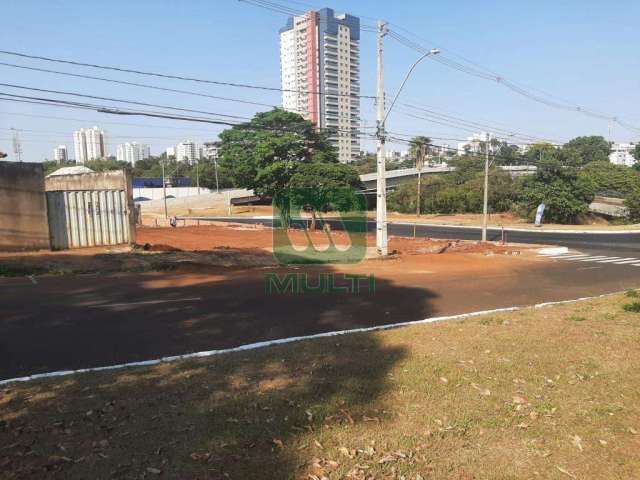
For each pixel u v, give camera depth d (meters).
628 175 78.75
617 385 6.12
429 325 9.27
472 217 65.62
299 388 5.77
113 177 23.34
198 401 5.33
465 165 95.75
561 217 58.81
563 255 27.53
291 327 9.80
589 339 8.14
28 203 18.70
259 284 15.05
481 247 30.11
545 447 4.60
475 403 5.50
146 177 114.38
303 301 12.55
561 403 5.57
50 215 19.64
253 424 4.82
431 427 4.90
